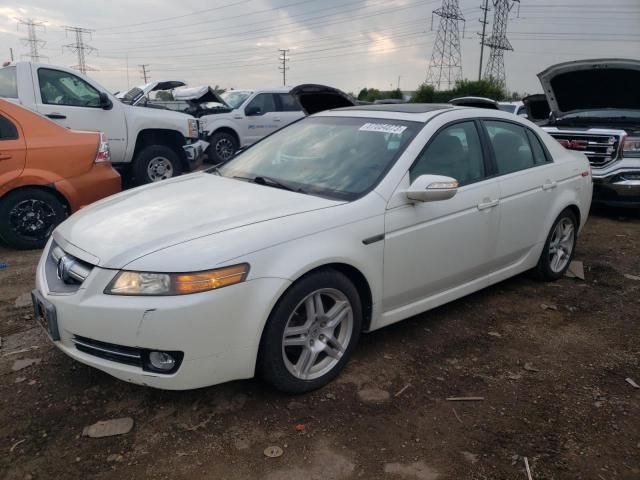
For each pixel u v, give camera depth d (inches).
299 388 120.0
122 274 105.3
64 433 108.2
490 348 148.4
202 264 104.2
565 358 144.7
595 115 326.0
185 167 366.6
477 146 162.1
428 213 140.2
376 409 118.3
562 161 194.1
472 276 161.9
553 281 200.8
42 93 297.9
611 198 304.7
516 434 111.8
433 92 1828.2
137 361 106.7
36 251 226.8
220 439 107.0
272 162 158.2
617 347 151.9
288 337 117.7
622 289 196.9
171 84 495.5
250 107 534.6
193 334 103.7
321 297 123.6
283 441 106.8
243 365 110.5
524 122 184.4
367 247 127.3
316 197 132.0
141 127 334.0
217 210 124.2
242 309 107.5
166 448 104.3
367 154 145.4
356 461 102.0
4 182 216.7
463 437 110.2
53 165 226.1
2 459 100.7
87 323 106.3
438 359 141.1
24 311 163.6
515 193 167.9
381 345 147.3
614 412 120.6
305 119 178.1
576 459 104.9
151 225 118.0
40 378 127.2
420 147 143.9
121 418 112.3
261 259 109.7
